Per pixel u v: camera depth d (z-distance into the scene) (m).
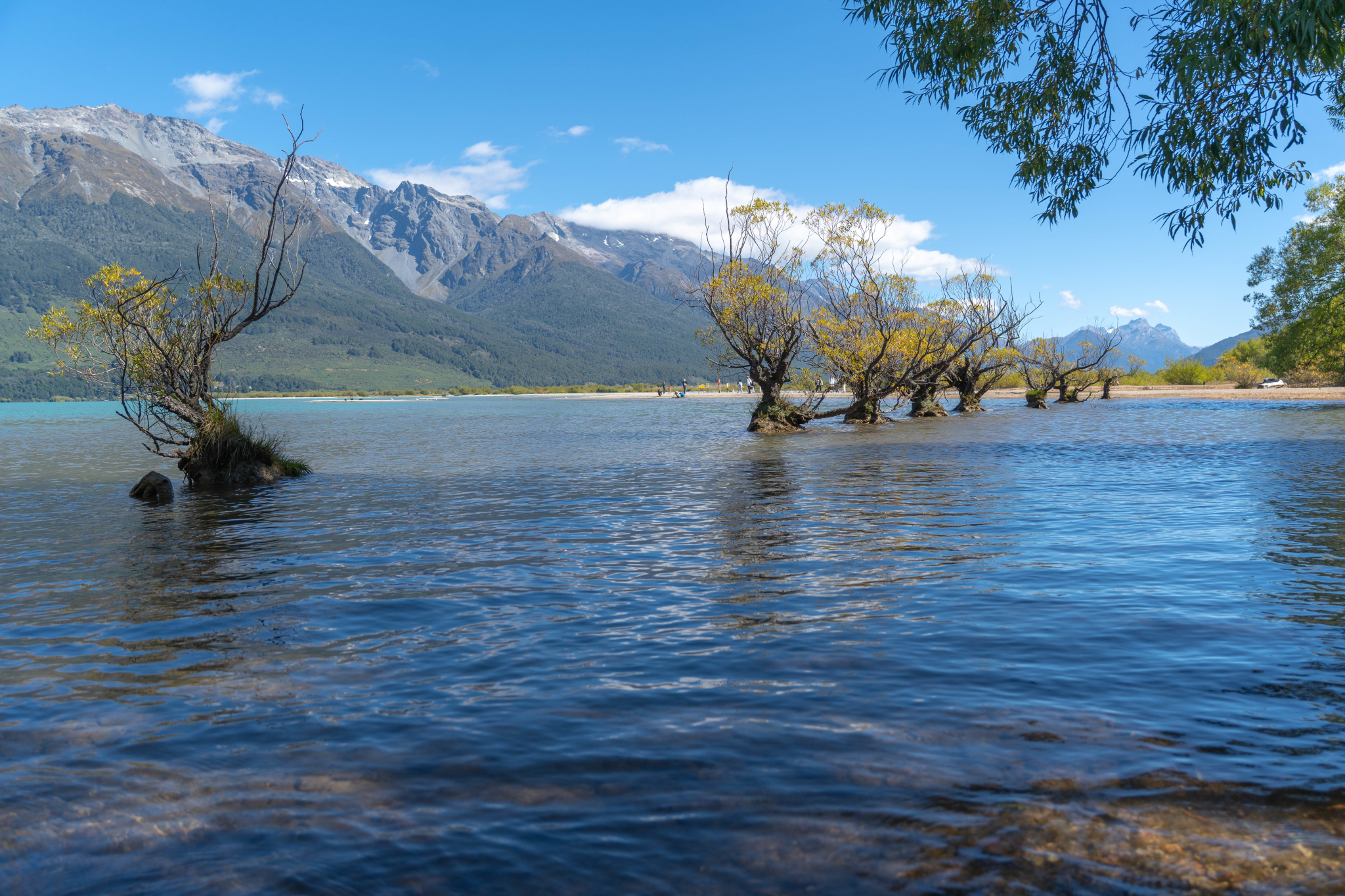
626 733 4.52
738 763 4.07
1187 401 64.00
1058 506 13.61
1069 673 5.39
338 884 3.07
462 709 4.98
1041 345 66.19
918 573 8.73
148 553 10.91
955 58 11.38
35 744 4.54
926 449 26.30
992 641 6.18
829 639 6.35
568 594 8.18
